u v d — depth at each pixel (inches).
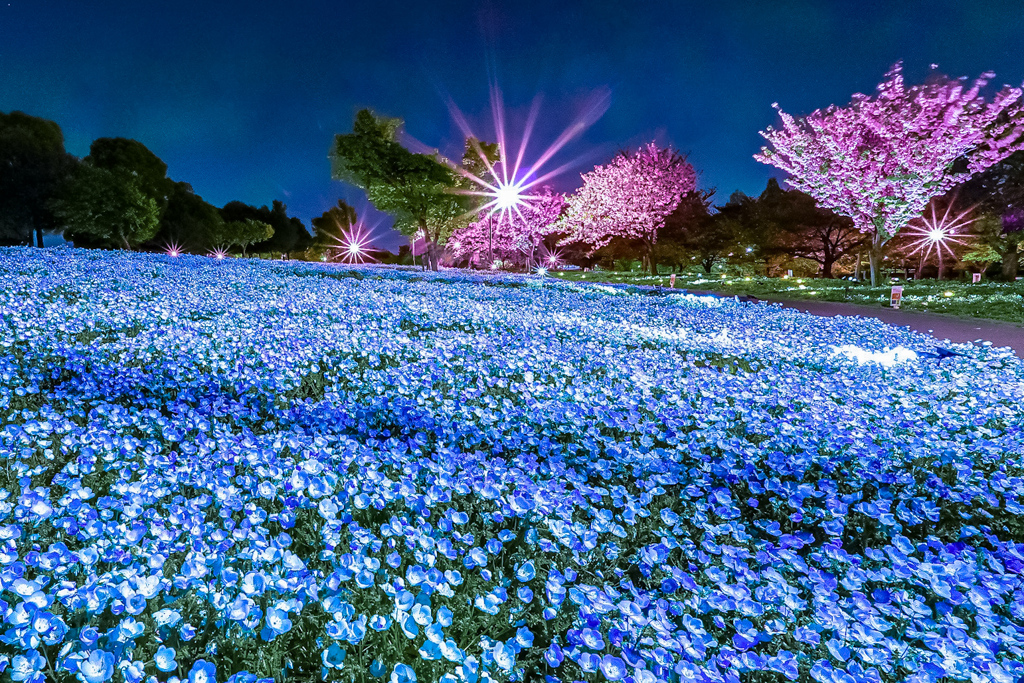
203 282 653.3
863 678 94.8
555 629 110.8
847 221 2073.1
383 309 540.1
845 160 1425.9
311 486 141.8
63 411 206.7
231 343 335.0
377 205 1763.0
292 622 102.3
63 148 1985.7
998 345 548.7
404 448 196.2
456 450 199.0
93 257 868.6
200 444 176.2
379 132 1646.2
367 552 129.6
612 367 354.3
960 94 1325.0
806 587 125.6
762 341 485.1
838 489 186.2
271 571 112.3
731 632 114.3
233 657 94.6
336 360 325.1
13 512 123.4
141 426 185.9
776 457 200.1
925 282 1533.0
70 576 109.5
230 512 135.9
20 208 1792.6
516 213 2659.9
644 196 2162.9
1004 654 105.3
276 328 394.9
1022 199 1519.4
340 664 89.0
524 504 145.7
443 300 666.2
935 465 207.3
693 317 660.7
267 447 176.9
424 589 108.5
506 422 232.1
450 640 94.0
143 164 2358.5
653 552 129.6
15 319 335.9
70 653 85.6
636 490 180.7
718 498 168.4
